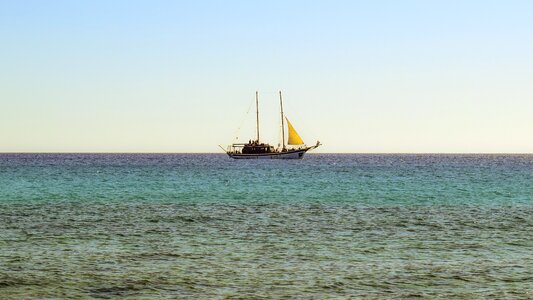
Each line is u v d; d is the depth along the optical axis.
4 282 21.89
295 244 30.06
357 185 76.75
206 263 25.34
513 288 21.48
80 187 71.00
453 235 33.16
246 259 26.22
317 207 47.84
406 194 61.66
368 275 23.31
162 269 24.14
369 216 41.75
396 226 36.66
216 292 20.88
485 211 45.19
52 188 68.81
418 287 21.59
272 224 37.34
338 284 21.95
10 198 55.00
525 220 39.62
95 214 42.16
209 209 46.00
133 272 23.59
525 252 28.06
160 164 178.88
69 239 31.22
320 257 26.73
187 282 22.16
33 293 20.61
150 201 52.81
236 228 35.53
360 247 29.28
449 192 64.62
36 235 32.38
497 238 32.12
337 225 37.00
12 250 27.92
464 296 20.50
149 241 30.80
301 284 21.94
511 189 69.56
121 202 51.66
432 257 26.81
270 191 65.75
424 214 43.06
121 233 33.38
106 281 22.22
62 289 21.11
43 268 24.12
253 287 21.50
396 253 27.75
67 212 43.28
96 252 27.62
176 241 30.84
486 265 25.09
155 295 20.48
